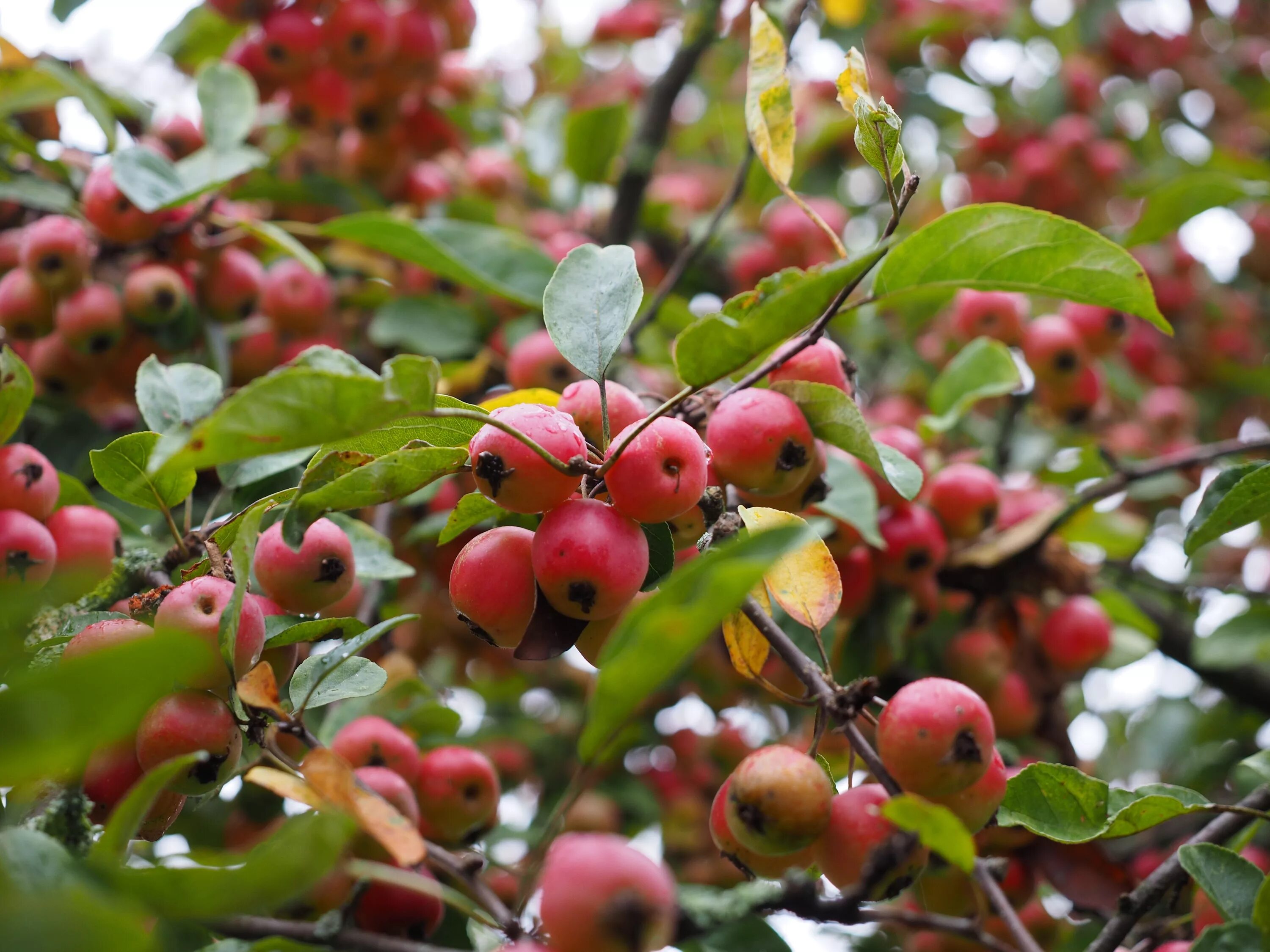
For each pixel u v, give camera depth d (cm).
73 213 68
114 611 50
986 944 48
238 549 46
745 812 45
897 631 64
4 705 36
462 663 87
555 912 42
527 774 91
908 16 117
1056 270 50
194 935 47
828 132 99
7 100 70
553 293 50
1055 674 69
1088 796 49
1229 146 127
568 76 127
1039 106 111
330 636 50
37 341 66
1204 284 117
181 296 66
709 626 40
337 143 90
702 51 89
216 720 46
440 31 86
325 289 74
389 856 48
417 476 46
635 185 89
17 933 36
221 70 71
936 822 43
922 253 50
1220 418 119
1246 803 52
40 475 53
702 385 46
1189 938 56
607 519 46
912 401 94
